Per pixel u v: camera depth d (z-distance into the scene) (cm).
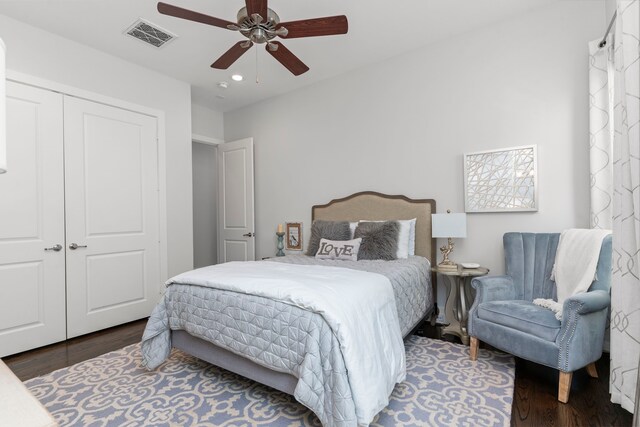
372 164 366
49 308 283
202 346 210
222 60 249
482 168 296
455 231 277
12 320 263
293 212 435
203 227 615
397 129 348
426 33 305
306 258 323
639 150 150
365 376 148
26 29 273
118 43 308
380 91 359
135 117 348
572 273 220
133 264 344
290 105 436
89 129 312
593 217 236
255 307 174
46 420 67
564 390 179
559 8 263
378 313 182
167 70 366
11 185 264
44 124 283
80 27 281
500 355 240
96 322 314
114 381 211
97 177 317
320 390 148
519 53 280
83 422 168
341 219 379
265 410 177
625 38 157
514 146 282
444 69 318
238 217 474
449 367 221
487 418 164
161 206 370
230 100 464
